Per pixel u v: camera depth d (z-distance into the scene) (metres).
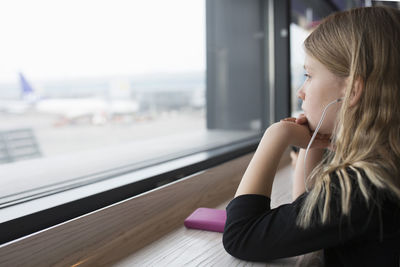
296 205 0.53
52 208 0.60
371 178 0.47
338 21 0.58
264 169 0.60
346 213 0.47
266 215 0.54
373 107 0.52
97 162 1.21
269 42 2.09
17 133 1.49
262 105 2.12
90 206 0.67
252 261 0.57
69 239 0.56
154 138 1.83
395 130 0.52
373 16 0.55
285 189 1.04
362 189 0.47
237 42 2.11
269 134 0.65
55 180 0.86
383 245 0.49
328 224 0.48
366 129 0.52
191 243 0.67
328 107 0.59
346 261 0.52
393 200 0.47
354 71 0.53
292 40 2.39
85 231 0.59
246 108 2.12
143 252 0.64
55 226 0.55
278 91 2.09
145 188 0.83
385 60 0.52
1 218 0.54
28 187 0.76
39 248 0.52
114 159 1.27
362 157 0.51
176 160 1.08
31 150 1.51
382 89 0.52
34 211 0.57
